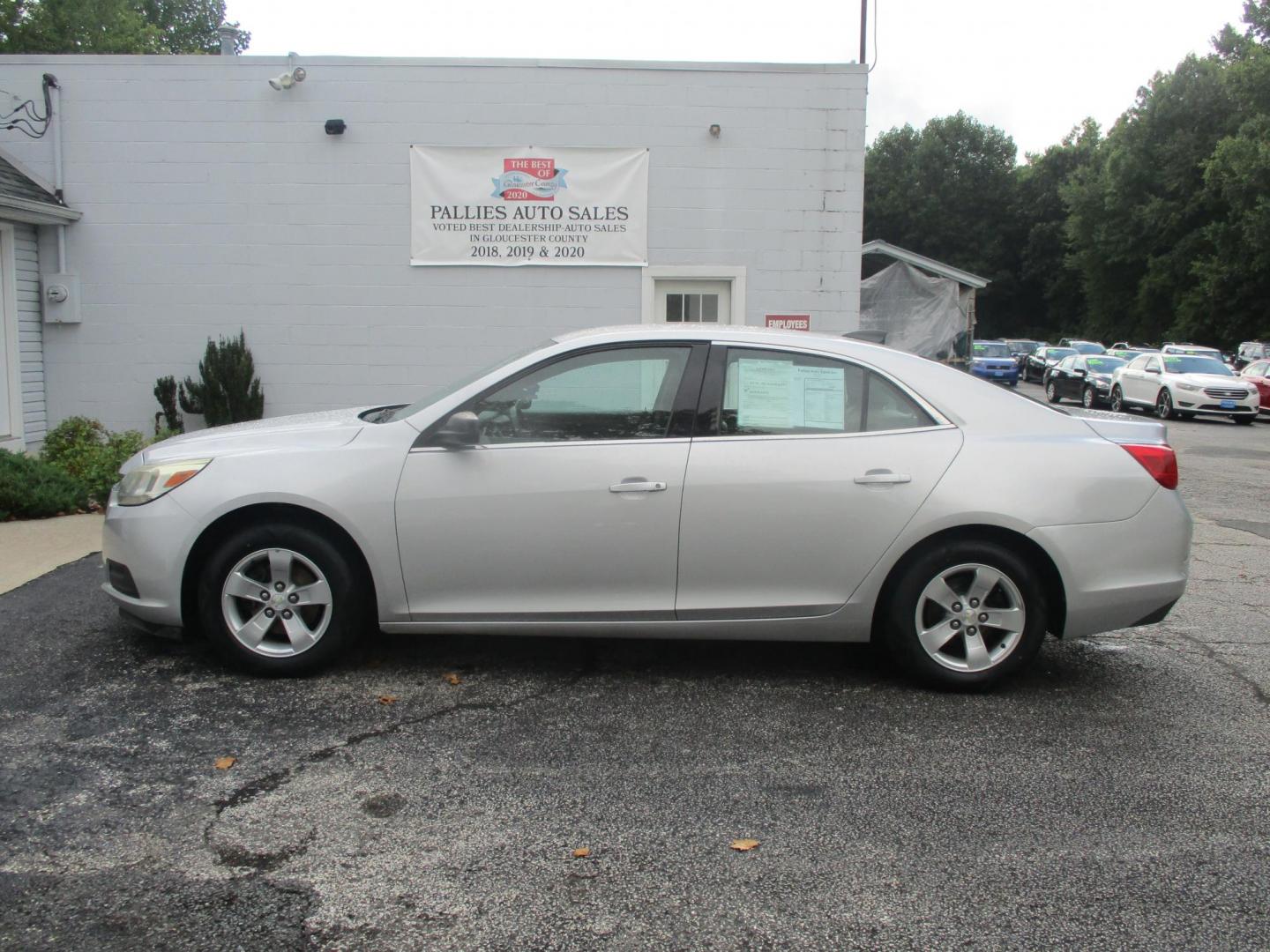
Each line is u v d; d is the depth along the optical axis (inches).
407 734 163.2
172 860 124.5
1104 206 2208.4
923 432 183.3
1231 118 1951.3
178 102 410.3
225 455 182.7
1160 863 128.3
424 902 116.8
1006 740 165.8
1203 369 1013.8
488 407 184.1
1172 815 140.9
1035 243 2655.0
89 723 164.6
